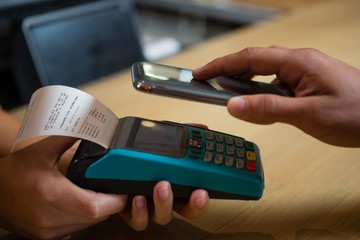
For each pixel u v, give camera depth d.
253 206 0.44
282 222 0.41
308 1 1.44
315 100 0.37
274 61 0.41
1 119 0.52
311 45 0.95
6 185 0.37
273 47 0.44
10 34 1.06
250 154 0.41
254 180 0.38
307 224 0.41
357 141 0.39
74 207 0.34
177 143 0.39
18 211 0.37
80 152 0.38
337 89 0.37
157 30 1.72
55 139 0.39
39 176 0.36
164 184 0.36
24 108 0.71
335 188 0.46
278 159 0.52
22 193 0.36
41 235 0.37
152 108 0.67
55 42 0.97
